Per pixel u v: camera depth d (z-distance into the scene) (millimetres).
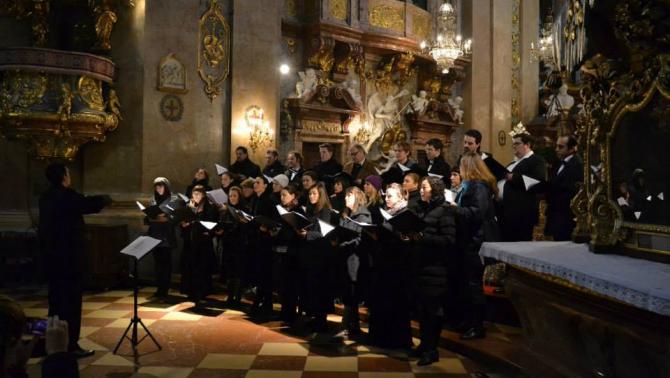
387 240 5828
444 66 14102
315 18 13734
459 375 5207
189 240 8719
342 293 6520
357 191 6469
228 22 11789
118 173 10492
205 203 8508
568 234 6000
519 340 5887
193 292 8359
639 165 4074
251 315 7512
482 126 17547
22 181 10312
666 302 2848
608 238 4277
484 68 17594
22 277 9930
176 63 10953
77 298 5688
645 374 3529
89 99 9594
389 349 6027
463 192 5953
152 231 8672
